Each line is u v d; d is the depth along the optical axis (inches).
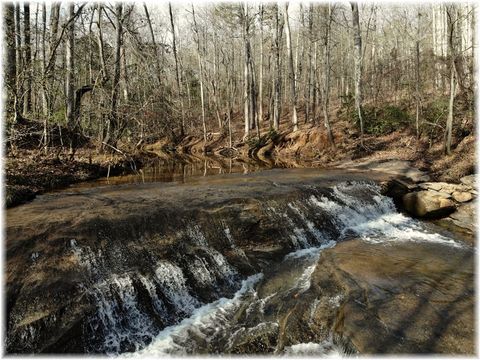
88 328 208.5
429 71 872.3
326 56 779.4
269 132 930.1
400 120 746.2
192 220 306.8
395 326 198.2
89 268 238.2
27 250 233.6
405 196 445.4
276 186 429.7
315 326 210.4
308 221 362.3
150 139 979.3
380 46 1309.1
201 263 275.7
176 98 1003.9
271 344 203.3
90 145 645.9
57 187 432.8
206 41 1341.0
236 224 322.7
